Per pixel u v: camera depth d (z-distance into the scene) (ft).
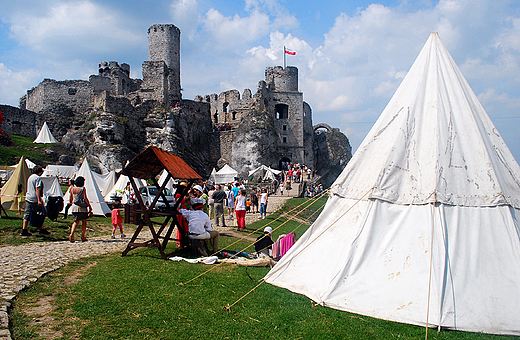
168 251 28.71
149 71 141.90
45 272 20.48
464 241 17.07
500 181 18.26
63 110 140.97
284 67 185.26
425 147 19.34
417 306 15.75
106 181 71.15
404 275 16.85
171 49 150.51
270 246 28.14
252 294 18.43
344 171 21.98
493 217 17.42
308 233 21.67
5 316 13.65
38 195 32.14
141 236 39.34
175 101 148.97
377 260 17.80
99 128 115.34
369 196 19.12
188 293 18.03
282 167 169.07
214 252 28.81
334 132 258.16
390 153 19.65
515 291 15.75
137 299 16.79
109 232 41.70
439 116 19.74
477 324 14.93
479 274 16.25
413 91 21.17
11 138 113.29
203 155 164.45
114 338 12.82
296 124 180.24
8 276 19.26
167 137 130.00
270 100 177.99
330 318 15.61
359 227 18.83
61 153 112.06
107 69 158.81
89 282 19.11
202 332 13.70
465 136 19.29
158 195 25.96
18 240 30.71
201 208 30.42
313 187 111.96
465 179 18.21
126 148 114.42
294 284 19.56
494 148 20.02
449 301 15.60
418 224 17.80
